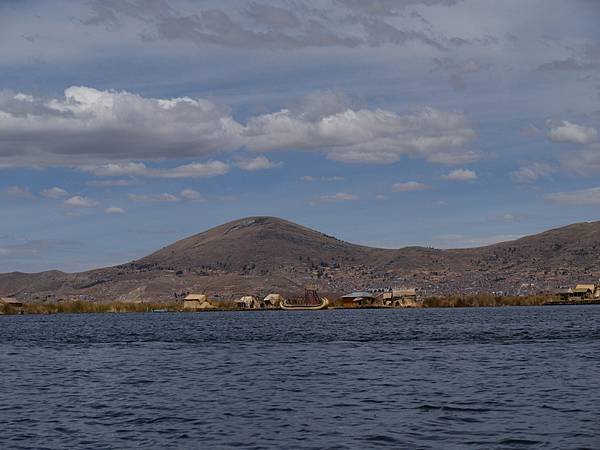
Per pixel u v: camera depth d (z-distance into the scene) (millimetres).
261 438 38812
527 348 89812
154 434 40219
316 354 87625
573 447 35719
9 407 49969
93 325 188625
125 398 53219
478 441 37344
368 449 35969
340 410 46844
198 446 37219
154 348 101500
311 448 36375
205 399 52219
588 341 99188
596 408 45906
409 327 146250
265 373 67812
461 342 102000
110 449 36844
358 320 192000
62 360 85375
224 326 168625
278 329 149250
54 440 39031
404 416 44344
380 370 68875
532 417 43312
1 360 86562
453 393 53188
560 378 60375
